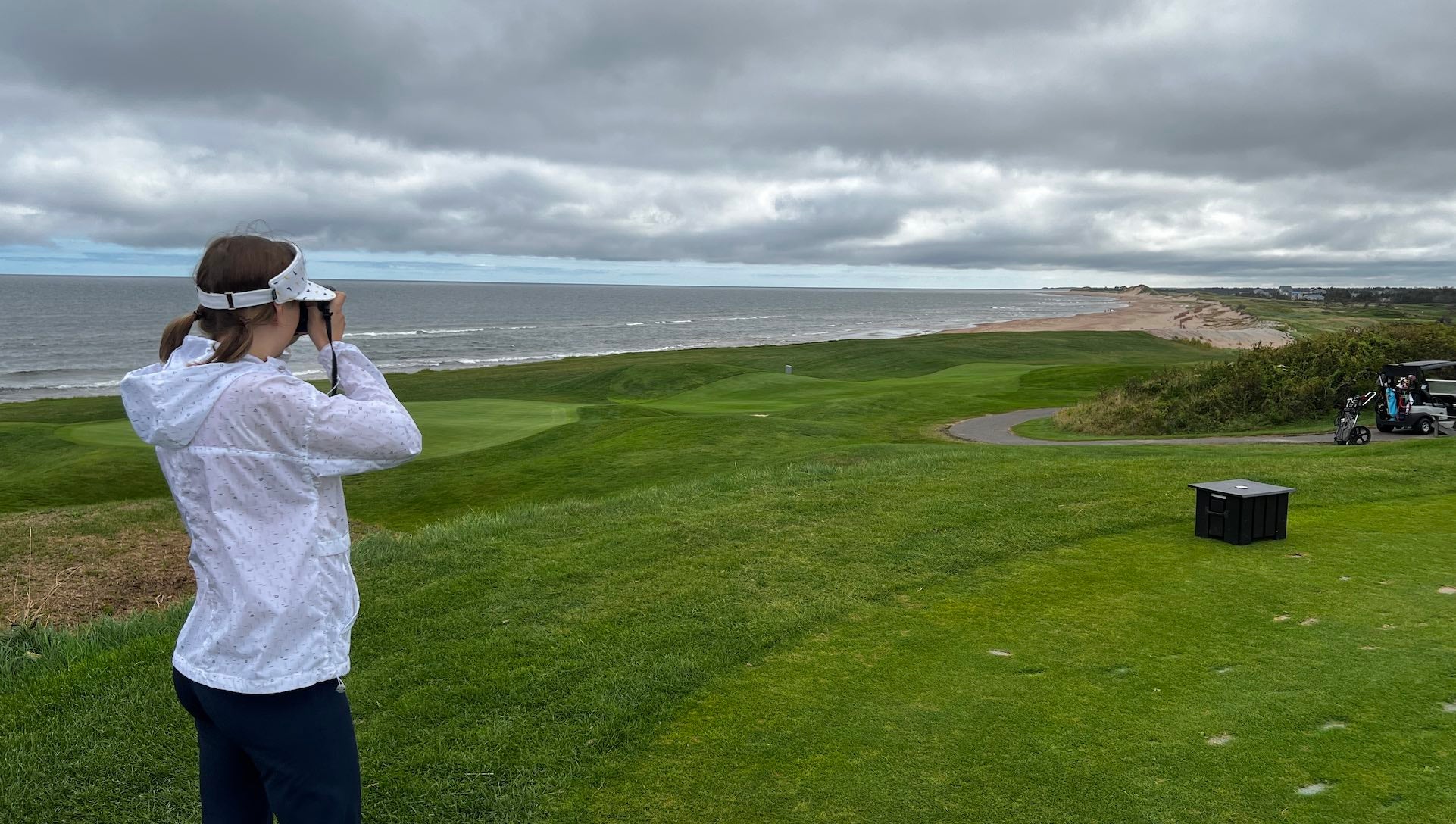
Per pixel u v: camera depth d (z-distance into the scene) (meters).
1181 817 3.49
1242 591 6.33
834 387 42.78
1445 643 5.23
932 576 6.84
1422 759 3.88
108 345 93.69
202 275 2.25
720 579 6.83
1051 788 3.73
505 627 5.82
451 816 3.69
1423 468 10.79
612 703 4.65
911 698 4.65
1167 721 4.30
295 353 68.25
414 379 55.88
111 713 4.56
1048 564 7.13
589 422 26.59
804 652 5.34
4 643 5.60
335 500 2.35
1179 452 17.61
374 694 4.82
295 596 2.24
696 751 4.14
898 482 10.41
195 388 2.20
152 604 10.57
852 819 3.54
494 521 8.85
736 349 70.19
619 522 8.70
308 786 2.30
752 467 18.41
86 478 19.98
